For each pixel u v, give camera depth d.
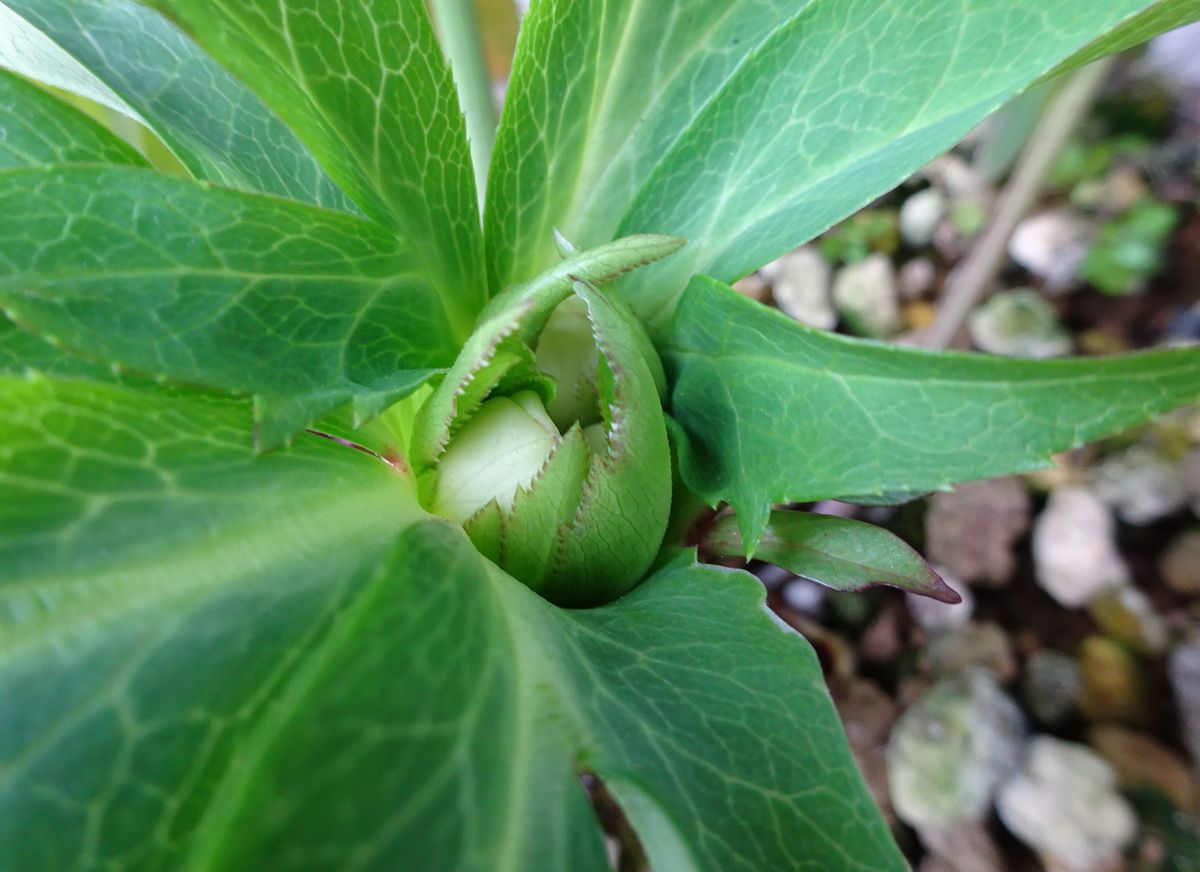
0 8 0.08
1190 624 0.13
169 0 0.05
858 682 0.14
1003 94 0.06
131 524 0.05
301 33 0.06
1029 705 0.13
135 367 0.05
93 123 0.07
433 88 0.07
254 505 0.05
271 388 0.06
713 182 0.08
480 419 0.07
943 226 0.18
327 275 0.06
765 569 0.15
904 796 0.13
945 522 0.15
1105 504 0.14
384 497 0.06
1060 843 0.12
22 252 0.05
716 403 0.07
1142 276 0.16
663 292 0.08
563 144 0.08
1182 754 0.12
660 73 0.08
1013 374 0.05
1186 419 0.14
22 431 0.05
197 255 0.06
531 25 0.07
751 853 0.05
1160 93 0.17
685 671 0.06
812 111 0.07
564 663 0.05
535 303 0.06
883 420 0.05
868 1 0.07
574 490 0.06
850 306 0.18
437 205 0.07
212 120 0.08
